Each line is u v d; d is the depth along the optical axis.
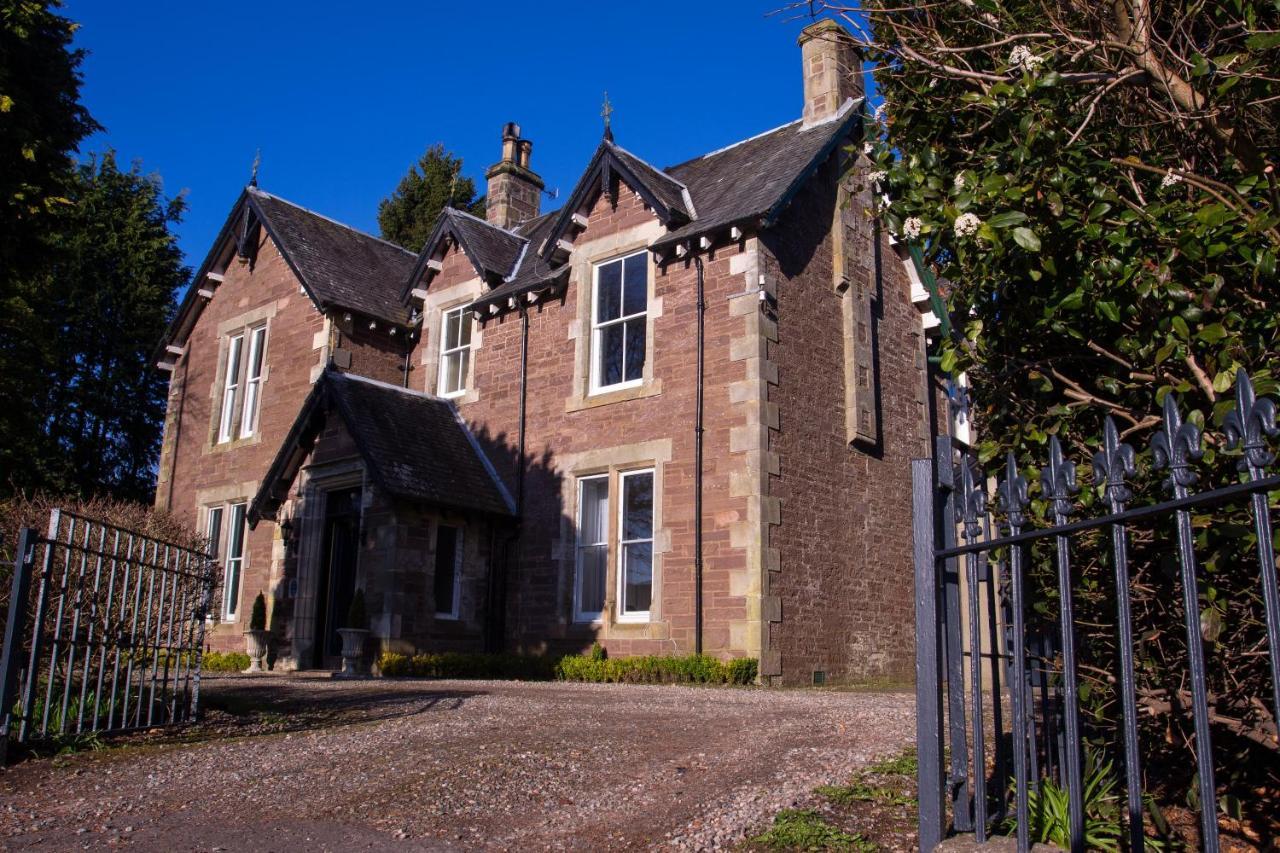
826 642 13.53
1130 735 2.83
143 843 4.65
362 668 14.02
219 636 18.05
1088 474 3.97
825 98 16.06
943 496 4.19
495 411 16.61
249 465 18.81
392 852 4.49
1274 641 2.38
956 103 5.25
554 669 13.56
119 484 29.06
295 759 6.47
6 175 14.20
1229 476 3.48
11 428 22.55
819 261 14.89
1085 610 4.33
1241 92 4.23
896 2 5.42
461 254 18.33
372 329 18.33
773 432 13.32
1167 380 3.94
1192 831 4.30
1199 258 3.78
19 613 6.50
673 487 13.80
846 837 4.36
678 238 14.18
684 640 13.19
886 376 15.73
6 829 4.88
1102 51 4.54
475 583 15.13
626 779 5.75
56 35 14.68
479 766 6.10
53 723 7.42
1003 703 8.36
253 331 19.83
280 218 19.47
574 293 15.89
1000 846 3.63
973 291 4.61
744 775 5.69
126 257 29.34
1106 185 4.31
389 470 14.38
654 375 14.42
